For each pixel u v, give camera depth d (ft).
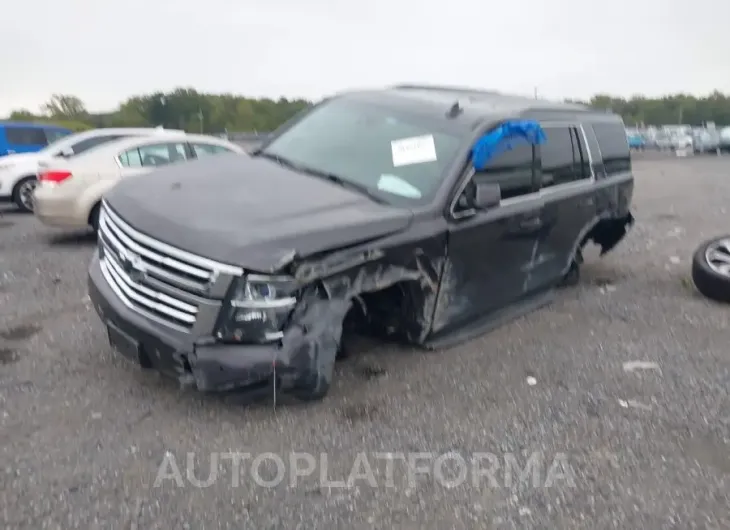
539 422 15.06
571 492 12.53
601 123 25.03
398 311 17.49
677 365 18.61
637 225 41.52
